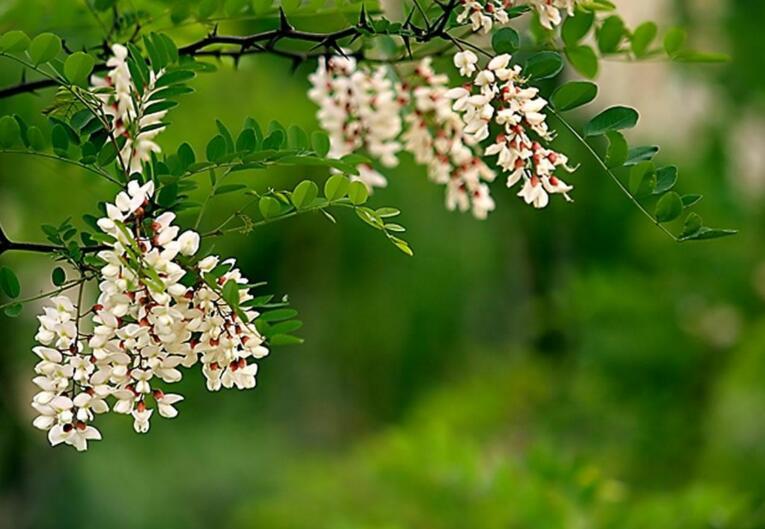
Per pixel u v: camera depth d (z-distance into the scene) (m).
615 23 2.44
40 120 2.64
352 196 2.18
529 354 5.91
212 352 2.10
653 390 4.97
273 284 6.76
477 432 4.80
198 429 7.46
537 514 2.90
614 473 4.48
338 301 6.72
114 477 6.84
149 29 2.45
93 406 2.09
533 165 2.21
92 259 2.12
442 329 6.65
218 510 7.17
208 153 2.17
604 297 4.99
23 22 2.47
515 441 4.79
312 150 2.29
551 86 3.24
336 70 2.46
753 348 4.82
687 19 5.08
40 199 3.80
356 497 4.26
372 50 2.46
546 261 6.31
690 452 4.84
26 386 5.20
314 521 4.30
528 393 5.03
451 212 6.23
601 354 5.03
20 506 5.85
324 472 4.48
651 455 4.82
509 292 6.49
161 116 2.24
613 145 2.20
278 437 7.39
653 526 2.91
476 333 6.64
